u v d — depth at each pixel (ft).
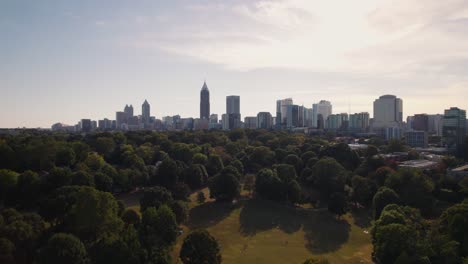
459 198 491.31
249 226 434.30
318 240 394.32
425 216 447.42
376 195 444.96
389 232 307.58
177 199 497.46
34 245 299.38
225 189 508.94
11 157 542.57
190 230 414.62
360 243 386.52
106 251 273.95
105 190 485.56
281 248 369.09
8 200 433.07
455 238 306.96
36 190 435.94
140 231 315.99
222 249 363.76
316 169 566.36
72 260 260.83
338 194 476.54
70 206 358.64
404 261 279.08
